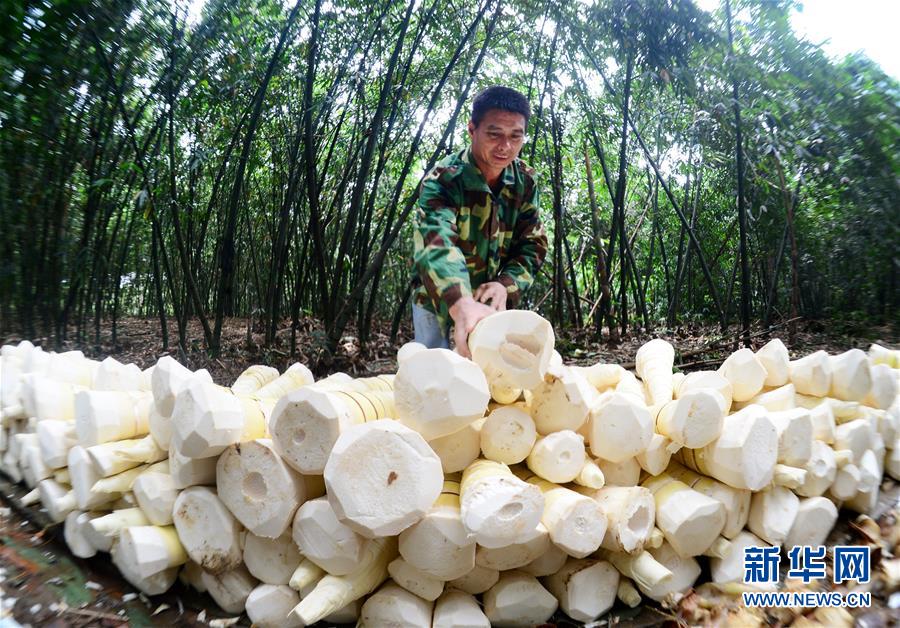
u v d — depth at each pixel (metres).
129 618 1.38
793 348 5.83
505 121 2.15
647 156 6.28
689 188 7.97
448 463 1.38
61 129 4.36
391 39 5.18
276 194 6.78
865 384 1.86
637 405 1.40
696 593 1.49
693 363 5.24
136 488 1.43
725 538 1.51
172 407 1.42
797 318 6.06
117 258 7.26
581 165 8.07
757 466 1.45
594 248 8.32
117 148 4.98
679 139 6.25
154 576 1.41
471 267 2.45
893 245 5.63
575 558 1.41
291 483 1.26
